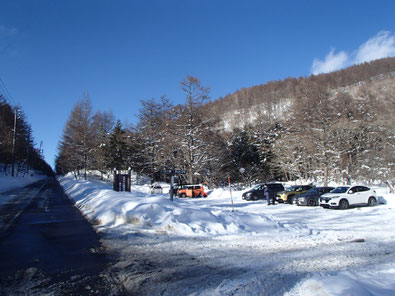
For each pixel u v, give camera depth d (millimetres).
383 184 32781
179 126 36344
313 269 5738
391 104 39844
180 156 37656
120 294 4523
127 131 45938
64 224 10852
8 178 43281
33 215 13070
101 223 11016
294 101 51312
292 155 41906
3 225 10492
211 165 38969
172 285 4891
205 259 6543
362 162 34562
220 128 41281
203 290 4637
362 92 46875
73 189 27219
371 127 36000
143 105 43656
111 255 6828
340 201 17531
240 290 4602
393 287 4316
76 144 44469
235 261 6383
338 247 7758
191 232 9250
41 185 43344
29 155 70688
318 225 11773
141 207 10875
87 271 5641
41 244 7801
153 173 42344
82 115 44219
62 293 4547
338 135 36406
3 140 46312
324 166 36594
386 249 7504
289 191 23094
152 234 9109
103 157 46281
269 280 5066
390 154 27484
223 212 11375
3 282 5004
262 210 17906
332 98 46812
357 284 3988
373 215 14219
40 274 5441
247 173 47719
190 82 35000
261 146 50562
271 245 8000
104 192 16141
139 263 6180
